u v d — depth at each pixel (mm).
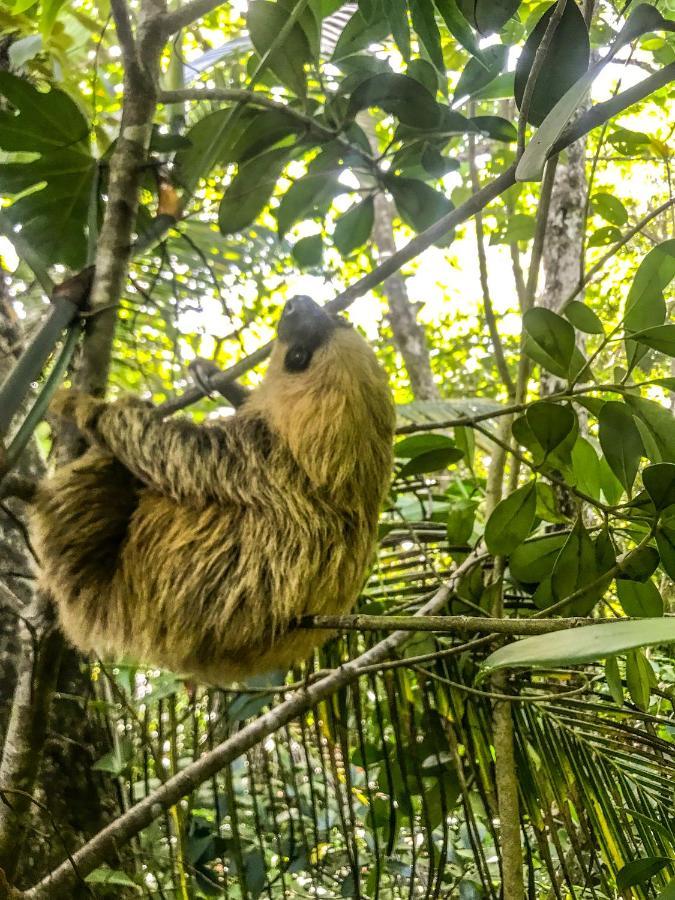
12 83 1148
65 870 1148
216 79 1716
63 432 1221
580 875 1685
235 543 1159
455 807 1464
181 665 1167
